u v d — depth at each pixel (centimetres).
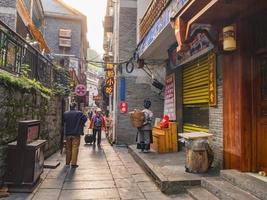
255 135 613
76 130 896
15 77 718
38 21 2170
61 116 1353
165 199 576
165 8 809
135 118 1029
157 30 916
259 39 611
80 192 627
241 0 543
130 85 1505
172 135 1041
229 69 664
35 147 616
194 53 896
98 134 1484
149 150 1067
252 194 500
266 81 597
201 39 812
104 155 1146
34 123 677
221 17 627
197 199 545
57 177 759
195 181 621
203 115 923
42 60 1077
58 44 2977
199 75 938
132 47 1541
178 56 1051
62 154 1138
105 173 812
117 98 1508
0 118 578
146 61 1328
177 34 632
